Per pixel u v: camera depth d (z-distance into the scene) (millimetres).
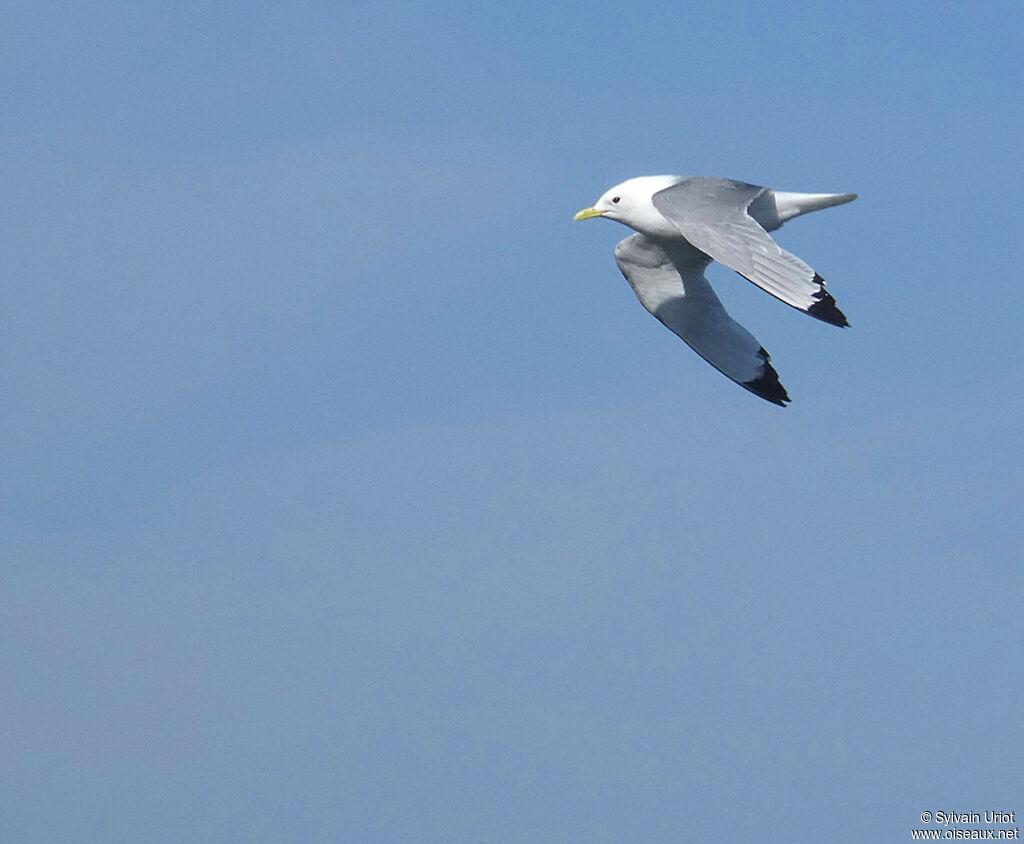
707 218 13344
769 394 15984
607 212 15664
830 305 12609
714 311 16172
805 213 14797
